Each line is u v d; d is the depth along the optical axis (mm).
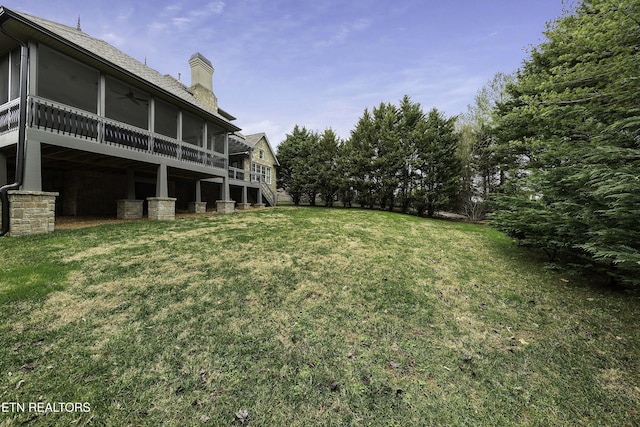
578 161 4488
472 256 6230
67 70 7805
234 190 18375
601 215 3826
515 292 4105
